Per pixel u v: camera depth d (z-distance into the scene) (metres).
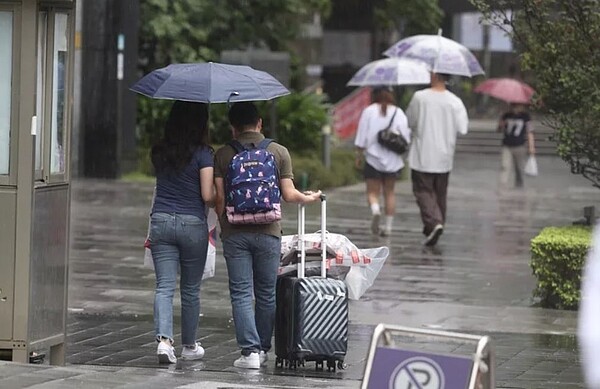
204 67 20.55
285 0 68.25
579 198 59.06
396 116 40.34
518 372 20.42
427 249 37.88
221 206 20.38
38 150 19.44
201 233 20.42
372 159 40.34
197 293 20.84
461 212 50.94
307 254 20.75
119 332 23.53
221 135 63.00
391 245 38.47
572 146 27.52
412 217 47.22
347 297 20.14
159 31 64.38
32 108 18.95
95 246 36.53
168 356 20.31
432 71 39.06
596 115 27.14
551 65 27.66
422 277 32.00
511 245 39.66
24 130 18.95
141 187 56.09
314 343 19.89
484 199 57.69
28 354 19.34
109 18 58.88
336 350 20.02
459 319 25.73
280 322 20.22
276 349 20.39
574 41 27.48
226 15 67.06
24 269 19.12
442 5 84.69
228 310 26.34
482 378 13.36
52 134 19.72
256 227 19.95
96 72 59.06
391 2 81.56
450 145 38.00
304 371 20.14
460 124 38.09
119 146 59.50
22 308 19.20
